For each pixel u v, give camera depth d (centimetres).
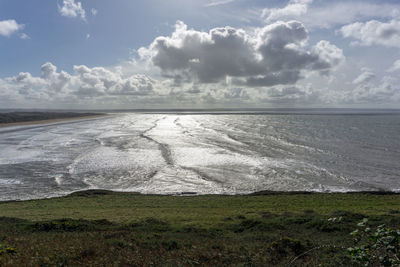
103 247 1049
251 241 1314
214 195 3225
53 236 1324
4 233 1448
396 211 2302
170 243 1176
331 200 2922
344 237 1367
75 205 2709
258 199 2983
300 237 1402
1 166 4584
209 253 1009
